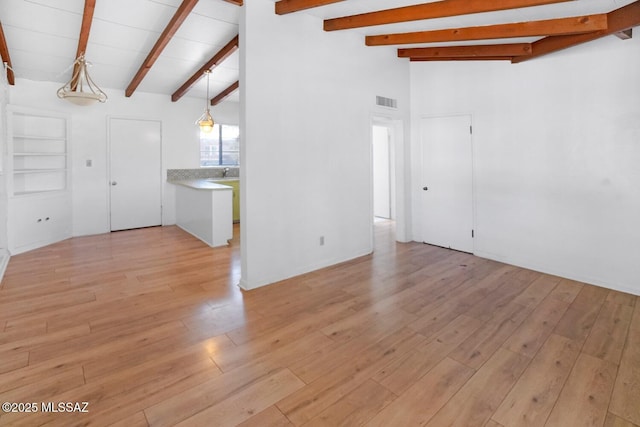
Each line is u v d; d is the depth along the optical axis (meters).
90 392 1.87
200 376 2.02
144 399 1.82
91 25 3.90
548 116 3.75
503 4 2.70
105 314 2.84
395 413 1.73
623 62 3.19
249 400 1.82
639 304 3.00
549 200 3.80
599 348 2.30
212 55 4.98
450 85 4.67
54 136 5.57
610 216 3.36
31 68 4.88
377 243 5.30
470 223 4.64
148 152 6.56
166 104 6.72
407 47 4.71
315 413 1.73
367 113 4.49
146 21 3.94
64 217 5.57
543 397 1.83
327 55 3.95
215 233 5.14
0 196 4.34
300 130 3.75
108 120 6.07
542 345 2.36
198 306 3.01
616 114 3.26
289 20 3.55
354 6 3.37
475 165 4.50
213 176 7.45
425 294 3.28
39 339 2.43
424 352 2.28
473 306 3.01
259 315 2.84
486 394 1.86
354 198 4.45
